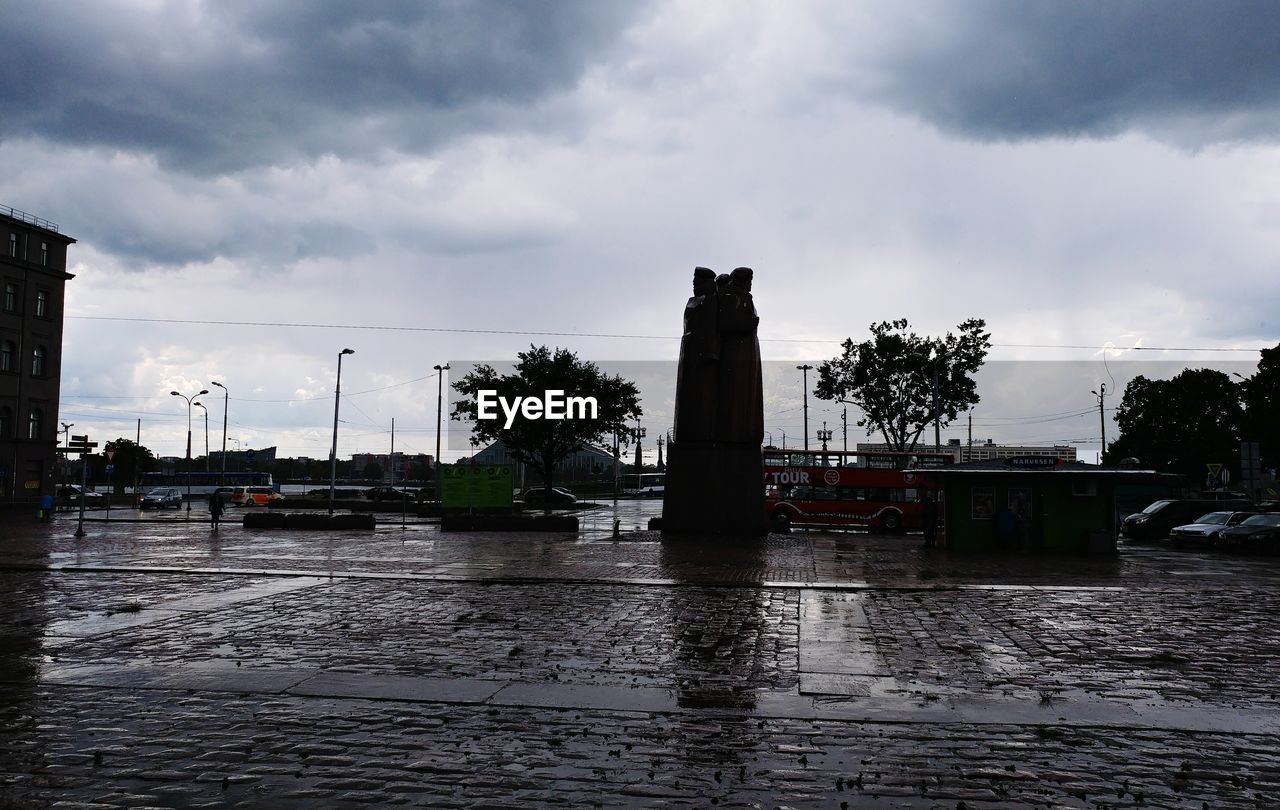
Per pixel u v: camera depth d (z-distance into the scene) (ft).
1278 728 24.67
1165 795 19.34
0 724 24.08
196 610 45.21
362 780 19.67
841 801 18.67
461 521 116.88
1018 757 21.93
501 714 25.41
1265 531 94.22
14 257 217.56
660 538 100.07
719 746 22.50
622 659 33.35
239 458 545.44
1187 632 41.01
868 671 31.60
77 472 353.31
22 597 50.47
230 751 21.74
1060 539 92.27
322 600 49.34
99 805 18.04
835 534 128.67
